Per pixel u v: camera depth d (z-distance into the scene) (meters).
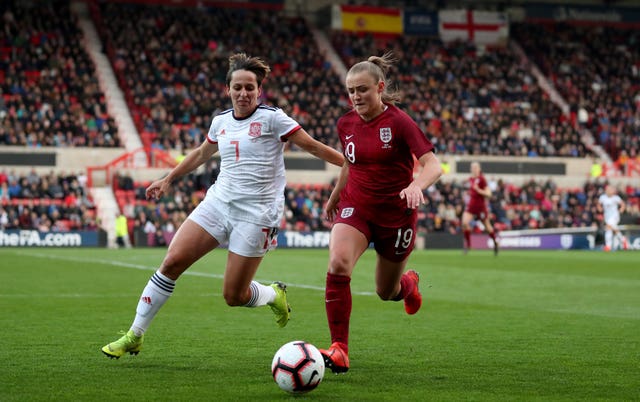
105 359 26.08
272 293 27.92
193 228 25.06
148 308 25.09
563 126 154.25
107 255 88.94
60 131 125.62
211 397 20.50
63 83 133.62
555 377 23.62
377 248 25.17
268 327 34.09
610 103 164.38
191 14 156.12
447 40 170.88
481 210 97.94
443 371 24.52
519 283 59.09
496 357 27.17
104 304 42.31
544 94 162.25
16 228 112.56
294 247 119.69
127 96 136.25
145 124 132.25
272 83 146.38
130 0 155.88
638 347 29.53
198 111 137.00
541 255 102.94
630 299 48.06
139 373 23.72
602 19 182.38
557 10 180.62
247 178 25.02
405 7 173.38
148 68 141.25
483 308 42.50
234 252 25.31
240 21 157.38
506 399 20.62
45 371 23.94
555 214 135.12
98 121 130.62
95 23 150.62
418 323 36.12
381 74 23.62
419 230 128.12
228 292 25.94
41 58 135.00
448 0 177.00
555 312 40.97
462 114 152.75
